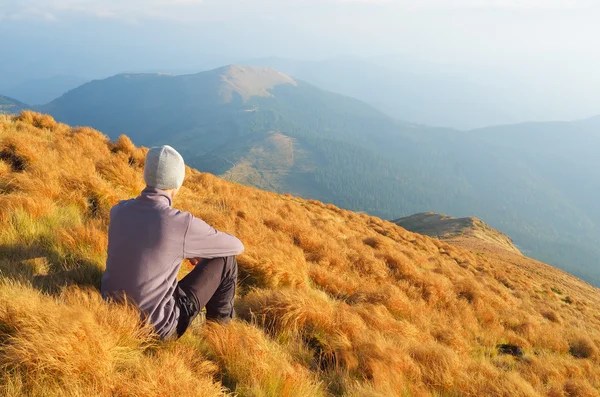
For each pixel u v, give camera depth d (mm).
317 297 5531
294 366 3498
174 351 2775
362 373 3957
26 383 1983
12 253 3688
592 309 27141
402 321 6445
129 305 2586
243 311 4586
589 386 6586
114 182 7961
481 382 5133
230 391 2770
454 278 14445
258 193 17281
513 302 15062
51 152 8445
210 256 2930
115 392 2141
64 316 2395
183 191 10898
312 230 11328
